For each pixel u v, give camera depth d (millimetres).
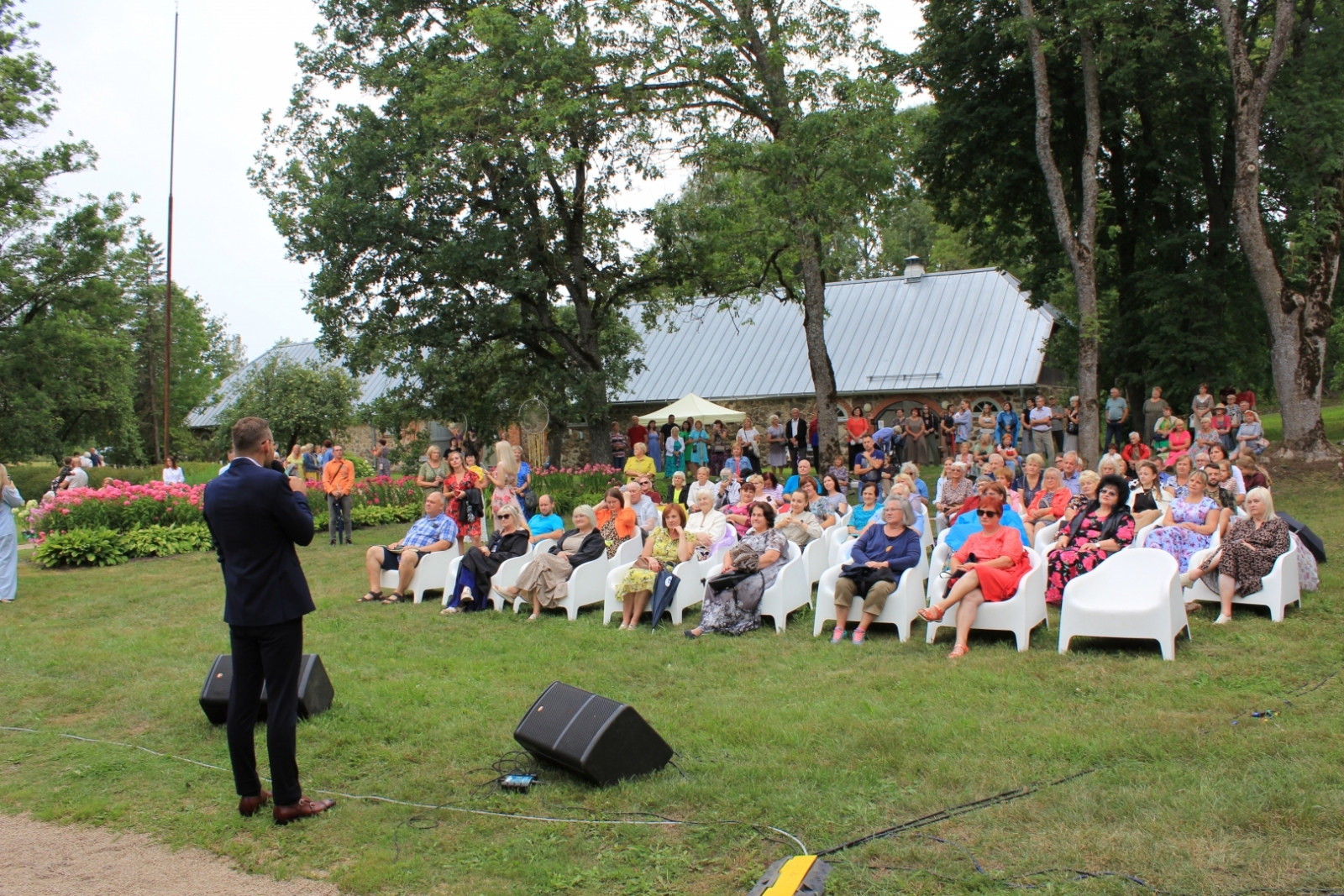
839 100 18094
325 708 6527
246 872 4305
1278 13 16344
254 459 4887
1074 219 21641
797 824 4438
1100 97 20453
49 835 4789
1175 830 4102
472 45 22219
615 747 5016
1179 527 8578
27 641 9227
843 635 8117
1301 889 3580
